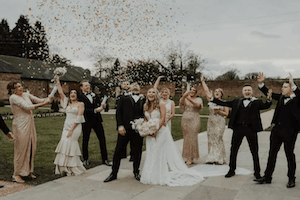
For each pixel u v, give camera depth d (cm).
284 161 590
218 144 575
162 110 465
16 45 5331
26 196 391
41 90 4219
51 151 727
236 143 473
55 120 1609
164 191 410
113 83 2214
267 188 418
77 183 453
